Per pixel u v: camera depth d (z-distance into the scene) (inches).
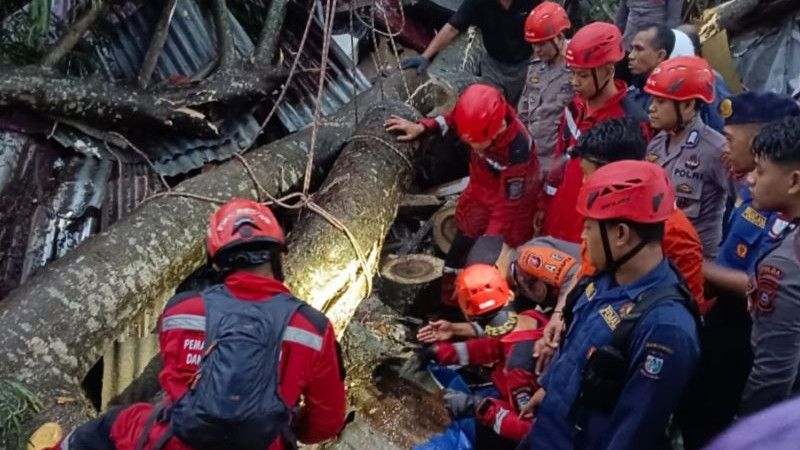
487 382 141.3
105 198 165.0
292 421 92.3
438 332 129.6
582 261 109.3
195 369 82.6
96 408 135.7
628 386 85.0
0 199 155.6
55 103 164.7
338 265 150.1
